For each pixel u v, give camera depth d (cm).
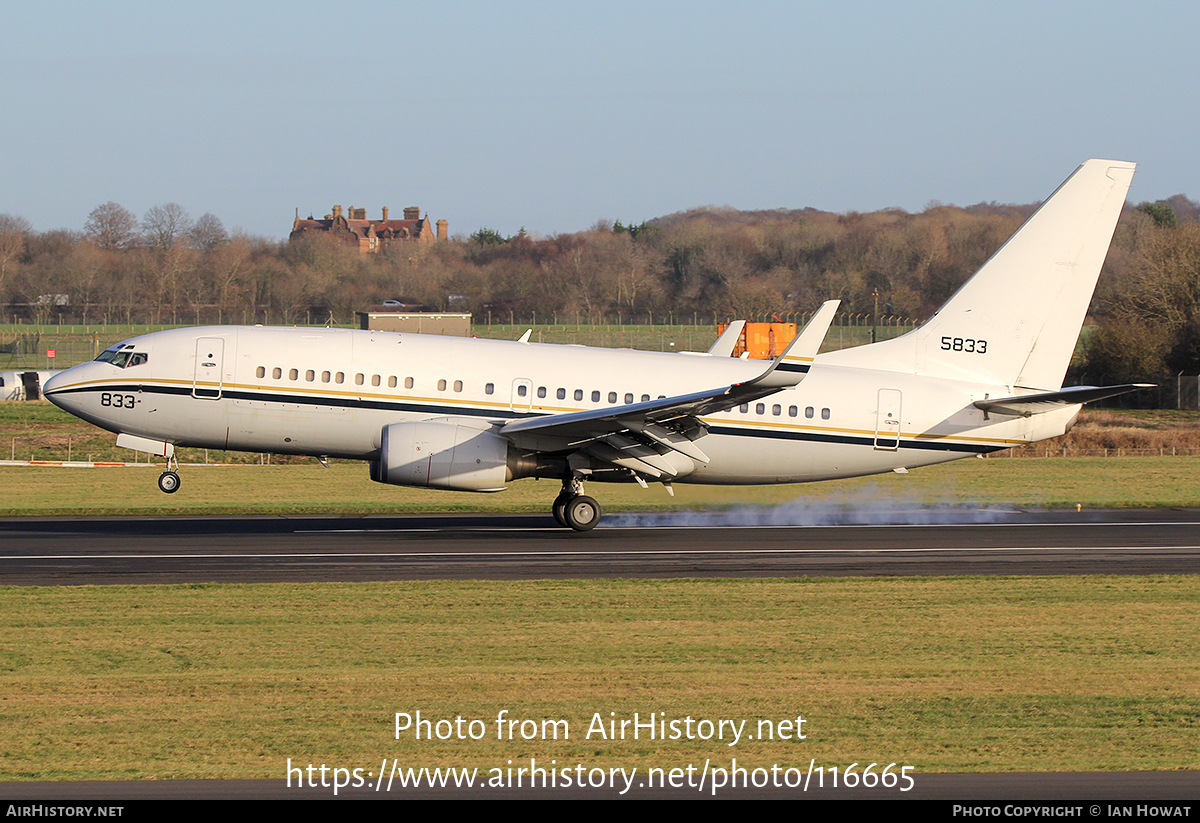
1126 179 12569
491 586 8575
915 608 7831
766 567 9619
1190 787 4347
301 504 14638
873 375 12556
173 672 6059
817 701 5575
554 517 12300
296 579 8869
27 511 13712
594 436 11444
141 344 12012
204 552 10262
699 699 5603
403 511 14088
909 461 12650
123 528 12125
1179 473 19200
